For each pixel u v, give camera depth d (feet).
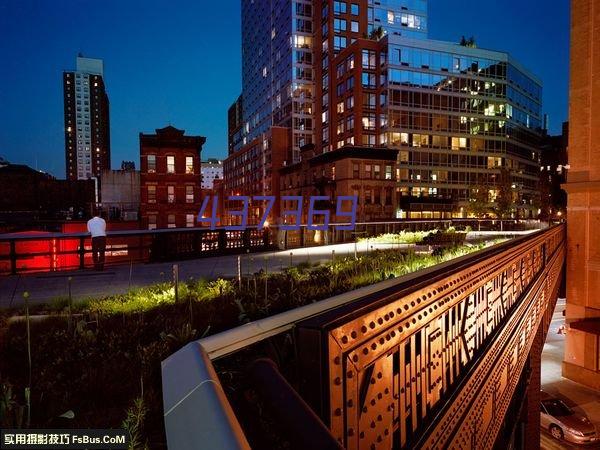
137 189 184.75
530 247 26.73
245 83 414.82
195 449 2.39
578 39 71.97
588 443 53.21
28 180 195.83
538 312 29.89
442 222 109.50
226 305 19.99
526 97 269.44
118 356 12.73
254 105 374.63
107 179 181.98
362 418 5.95
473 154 233.76
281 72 297.12
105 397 10.00
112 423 8.70
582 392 69.05
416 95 220.23
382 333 6.59
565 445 54.13
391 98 214.90
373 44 220.64
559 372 77.46
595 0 69.05
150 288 25.45
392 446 7.07
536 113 285.84
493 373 14.48
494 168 239.09
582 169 72.64
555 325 111.24
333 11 257.14
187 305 20.13
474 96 234.17
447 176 227.61
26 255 37.63
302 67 276.62
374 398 6.34
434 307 9.28
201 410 2.72
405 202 212.02
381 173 192.13
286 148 276.21
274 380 3.60
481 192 208.54
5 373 11.36
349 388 5.51
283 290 24.26
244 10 426.92
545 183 276.41
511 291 19.66
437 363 9.48
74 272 37.65
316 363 4.92
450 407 9.62
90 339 14.33
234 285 25.27
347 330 5.50
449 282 10.34
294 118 274.57
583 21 71.00
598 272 71.15
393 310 7.09
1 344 13.53
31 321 17.16
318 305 5.81
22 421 8.45
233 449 2.16
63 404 9.48
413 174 220.02
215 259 47.70
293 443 2.76
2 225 98.22
